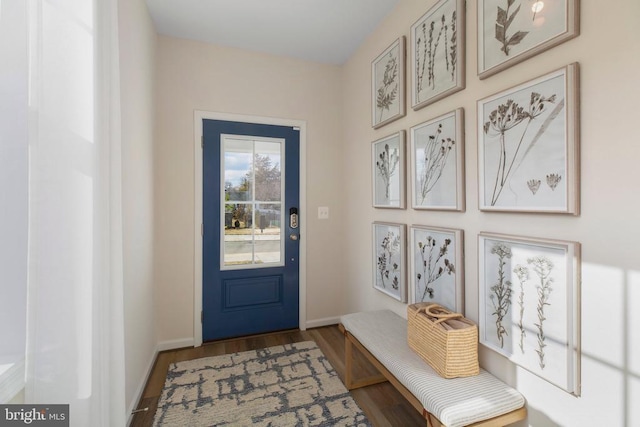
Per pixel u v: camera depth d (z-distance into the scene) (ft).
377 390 5.95
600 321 3.10
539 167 3.62
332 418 5.14
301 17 7.09
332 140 9.46
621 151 2.93
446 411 3.50
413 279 6.08
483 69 4.41
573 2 3.25
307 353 7.54
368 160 8.01
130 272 5.23
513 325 4.00
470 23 4.74
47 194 3.10
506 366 4.15
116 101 3.91
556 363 3.45
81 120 3.28
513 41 3.94
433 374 4.20
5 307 3.17
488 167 4.36
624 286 2.91
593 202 3.15
